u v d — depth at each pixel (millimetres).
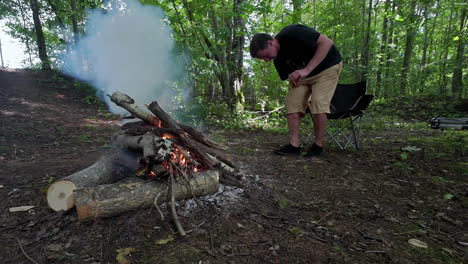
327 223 1831
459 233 1728
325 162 3254
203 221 1814
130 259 1423
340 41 10336
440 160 3295
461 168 2934
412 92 12938
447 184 2523
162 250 1500
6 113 5969
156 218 1815
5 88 7949
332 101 3697
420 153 3617
